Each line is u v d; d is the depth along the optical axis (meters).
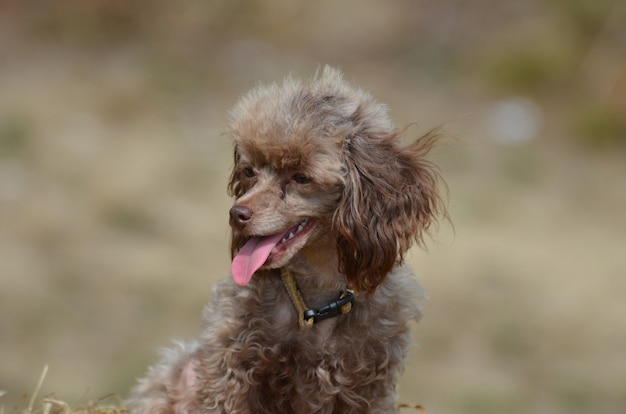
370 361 6.48
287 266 6.45
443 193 17.19
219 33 22.39
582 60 22.12
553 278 15.34
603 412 12.47
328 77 6.86
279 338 6.46
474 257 15.70
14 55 20.95
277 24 22.72
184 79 20.67
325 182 6.21
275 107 6.34
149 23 22.39
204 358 6.65
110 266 14.62
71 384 11.95
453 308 14.46
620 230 17.08
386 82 21.30
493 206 17.36
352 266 6.32
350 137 6.38
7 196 15.83
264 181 6.25
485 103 20.95
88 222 15.62
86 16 22.27
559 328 14.19
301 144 6.15
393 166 6.50
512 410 12.42
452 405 12.48
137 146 18.06
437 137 6.88
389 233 6.39
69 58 21.11
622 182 18.86
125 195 16.36
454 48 22.48
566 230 16.89
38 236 15.06
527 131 20.08
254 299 6.47
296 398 6.51
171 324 13.46
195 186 17.03
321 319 6.39
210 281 14.52
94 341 12.96
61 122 18.44
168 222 15.94
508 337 13.95
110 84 20.14
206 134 18.81
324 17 23.03
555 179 18.72
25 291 13.76
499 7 23.47
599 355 13.62
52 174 16.69
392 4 23.47
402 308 6.56
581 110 20.95
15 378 11.95
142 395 7.20
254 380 6.46
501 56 22.12
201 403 6.64
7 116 18.23
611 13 22.61
